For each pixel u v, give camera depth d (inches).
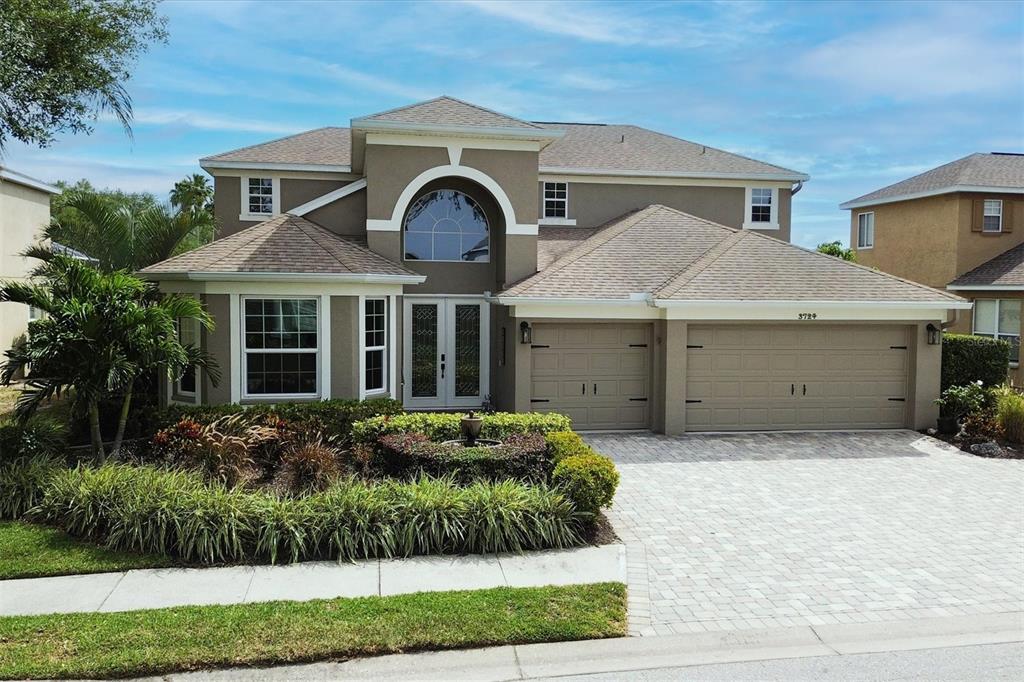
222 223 880.9
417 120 638.5
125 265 661.9
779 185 884.0
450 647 238.5
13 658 222.4
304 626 245.3
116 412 536.1
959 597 288.8
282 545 321.1
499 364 696.4
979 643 248.8
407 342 710.5
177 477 360.2
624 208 857.5
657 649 241.4
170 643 232.7
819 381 637.3
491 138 650.2
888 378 644.1
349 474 413.1
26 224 1026.7
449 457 394.6
